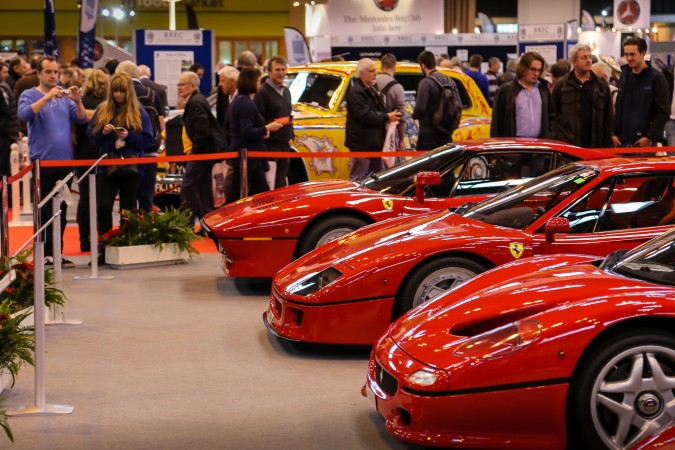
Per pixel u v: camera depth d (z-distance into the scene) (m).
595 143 11.29
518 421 4.30
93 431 5.06
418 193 8.16
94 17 17.22
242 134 11.26
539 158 8.28
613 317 4.29
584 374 4.29
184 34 17.31
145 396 5.68
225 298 8.48
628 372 4.33
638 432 4.32
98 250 10.30
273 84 11.73
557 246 6.28
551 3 32.91
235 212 8.55
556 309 4.40
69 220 13.73
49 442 4.89
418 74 14.07
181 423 5.19
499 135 11.03
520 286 4.77
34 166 8.47
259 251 8.20
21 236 12.22
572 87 11.21
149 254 10.08
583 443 4.33
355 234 7.09
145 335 7.16
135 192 10.59
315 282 6.37
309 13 28.80
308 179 12.90
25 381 6.02
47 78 9.92
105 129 10.16
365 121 11.67
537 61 10.72
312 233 8.20
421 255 6.23
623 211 6.41
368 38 23.61
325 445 4.83
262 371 6.19
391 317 6.27
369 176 8.97
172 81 17.44
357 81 11.77
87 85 11.18
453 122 12.40
